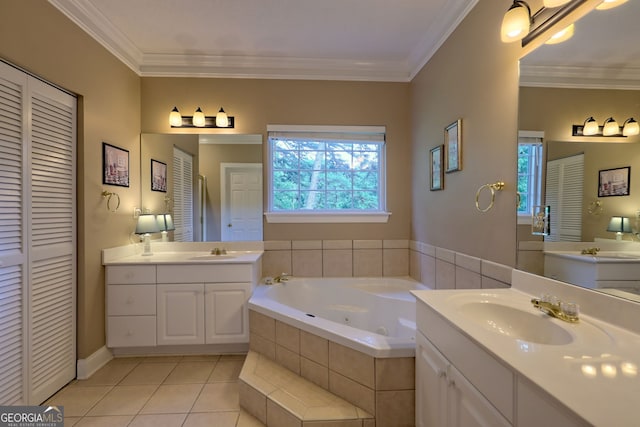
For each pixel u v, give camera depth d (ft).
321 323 5.91
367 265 9.59
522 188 4.77
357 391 5.16
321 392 5.55
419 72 8.75
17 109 5.40
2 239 5.18
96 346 7.30
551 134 4.27
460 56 6.53
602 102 3.61
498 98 5.30
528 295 4.61
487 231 5.65
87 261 6.98
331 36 7.86
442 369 3.94
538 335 3.77
